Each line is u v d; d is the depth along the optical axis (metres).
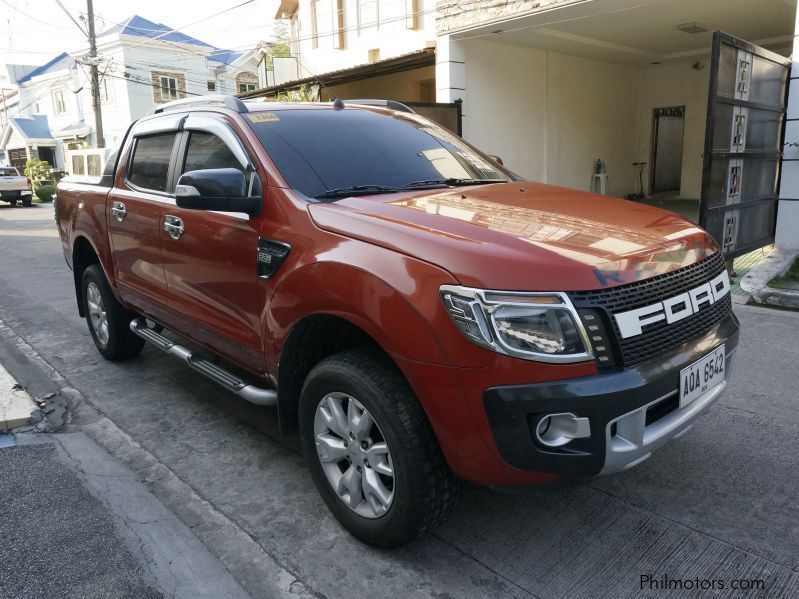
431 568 2.52
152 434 3.77
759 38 12.88
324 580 2.47
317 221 2.70
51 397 4.34
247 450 3.55
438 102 11.89
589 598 2.33
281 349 2.81
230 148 3.31
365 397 2.42
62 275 9.00
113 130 34.38
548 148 13.86
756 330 5.36
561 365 2.09
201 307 3.46
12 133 41.09
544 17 10.36
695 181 15.47
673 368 2.29
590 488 3.06
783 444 3.42
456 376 2.16
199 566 2.56
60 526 2.84
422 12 14.05
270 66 23.14
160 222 3.69
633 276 2.26
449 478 2.40
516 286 2.12
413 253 2.31
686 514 2.83
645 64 15.51
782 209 7.75
